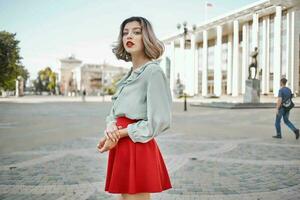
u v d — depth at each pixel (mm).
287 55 52031
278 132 10680
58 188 4996
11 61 44125
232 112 24031
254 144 9359
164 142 9734
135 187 2014
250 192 4805
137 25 2178
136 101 2078
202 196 4609
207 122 16484
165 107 2027
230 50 67312
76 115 21078
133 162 2039
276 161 6992
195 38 73750
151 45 2137
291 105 10562
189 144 9344
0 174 5852
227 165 6598
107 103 42688
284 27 53000
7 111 25016
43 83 140000
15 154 7750
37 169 6230
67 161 6965
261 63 57438
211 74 75250
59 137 10734
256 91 30391
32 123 15516
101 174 5852
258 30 56938
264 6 51312
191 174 5867
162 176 2256
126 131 2027
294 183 5293
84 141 9867
